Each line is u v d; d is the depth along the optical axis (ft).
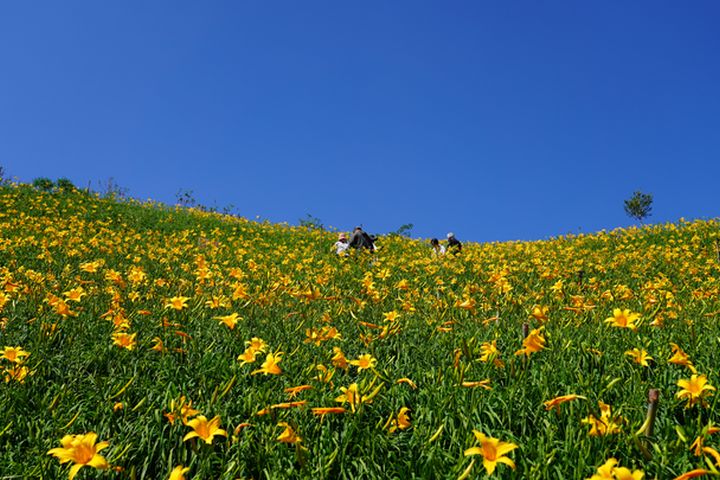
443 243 63.82
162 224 77.10
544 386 10.26
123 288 19.94
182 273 35.14
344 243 61.41
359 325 16.56
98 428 9.43
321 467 7.80
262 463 8.25
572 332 14.92
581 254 58.90
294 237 79.82
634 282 36.11
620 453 7.84
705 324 15.87
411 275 40.98
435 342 14.89
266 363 9.61
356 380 11.96
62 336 15.10
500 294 23.07
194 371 12.48
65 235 52.70
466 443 8.14
